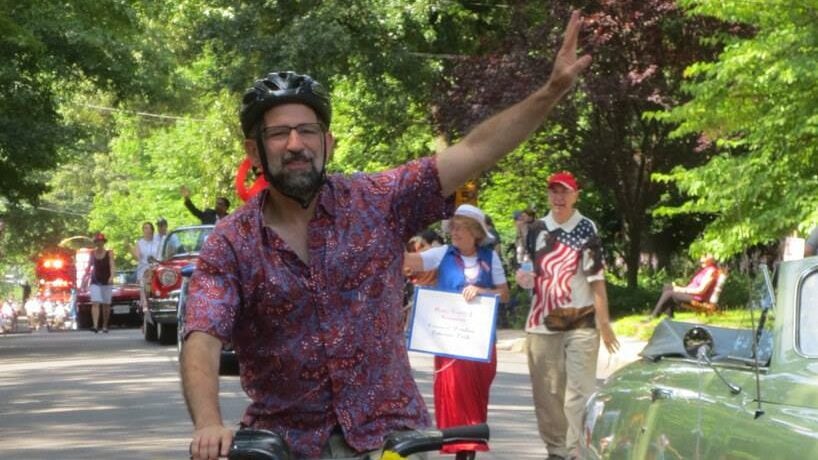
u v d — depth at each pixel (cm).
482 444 2186
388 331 1009
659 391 1466
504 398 3359
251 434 916
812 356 1348
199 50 7475
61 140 6900
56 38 6756
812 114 3997
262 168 1001
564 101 5884
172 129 13075
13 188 7125
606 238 7275
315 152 997
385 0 7194
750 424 1252
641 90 5859
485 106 6269
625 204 6312
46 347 5928
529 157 6819
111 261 7400
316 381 999
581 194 7200
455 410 2272
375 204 1011
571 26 990
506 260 6781
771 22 4062
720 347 1545
